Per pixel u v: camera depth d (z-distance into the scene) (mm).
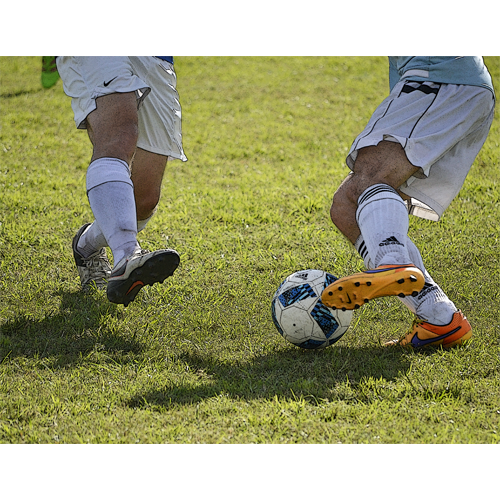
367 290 7715
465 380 8070
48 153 22703
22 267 12656
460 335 9055
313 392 7719
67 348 9211
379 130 8852
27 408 7332
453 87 8906
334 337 9023
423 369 8391
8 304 10836
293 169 21453
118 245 7875
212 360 8859
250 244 14531
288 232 15406
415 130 8789
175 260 7629
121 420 7113
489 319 10258
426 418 7172
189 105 30125
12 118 26891
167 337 9727
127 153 8555
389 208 8430
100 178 8148
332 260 13375
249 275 12508
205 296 11477
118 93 8781
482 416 7172
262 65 37750
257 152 23484
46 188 18625
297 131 26047
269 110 29297
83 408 7375
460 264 12945
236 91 32656
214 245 14320
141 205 11094
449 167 9125
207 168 21578
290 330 8930
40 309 10617
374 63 37906
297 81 34344
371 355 8938
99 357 8898
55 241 14188
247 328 10047
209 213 16828
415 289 7754
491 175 20000
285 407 7297
